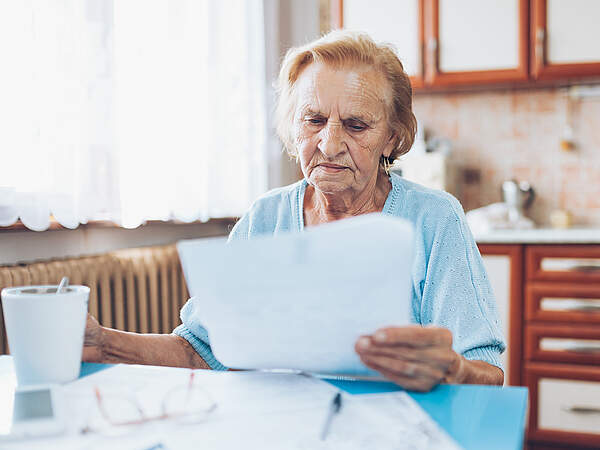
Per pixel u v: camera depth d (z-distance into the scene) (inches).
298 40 113.1
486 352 32.5
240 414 21.5
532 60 95.6
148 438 19.6
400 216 38.8
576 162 106.3
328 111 35.6
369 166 36.8
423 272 37.3
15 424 19.8
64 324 24.7
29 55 55.1
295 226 41.7
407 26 100.4
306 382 25.1
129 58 68.8
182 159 79.0
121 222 66.6
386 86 37.0
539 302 88.4
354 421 20.7
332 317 22.7
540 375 88.0
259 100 99.8
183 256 22.8
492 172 110.3
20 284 54.0
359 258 21.1
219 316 24.0
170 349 34.7
